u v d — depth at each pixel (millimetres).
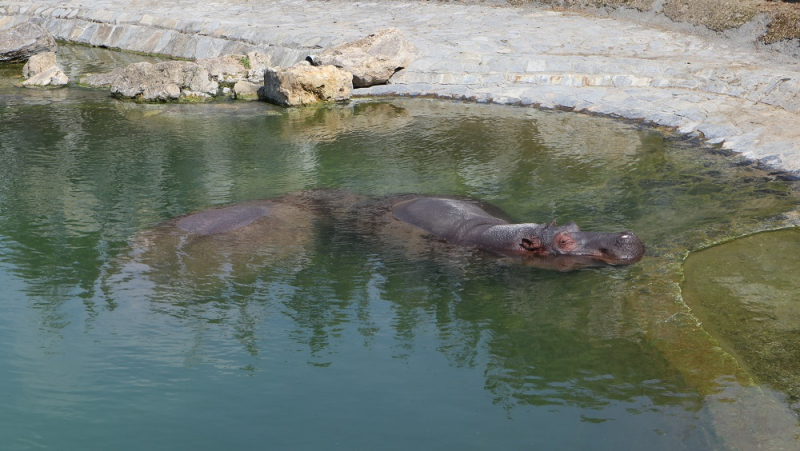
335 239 9984
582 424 6172
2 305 8227
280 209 10969
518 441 5945
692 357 7160
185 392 6629
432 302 8328
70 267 9164
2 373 6926
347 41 22578
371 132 16281
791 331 7734
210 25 26531
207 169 13383
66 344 7441
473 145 15000
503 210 11086
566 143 15062
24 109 18594
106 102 19672
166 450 5867
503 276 8938
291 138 15781
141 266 9180
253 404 6453
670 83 18500
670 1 24094
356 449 5859
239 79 21828
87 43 29406
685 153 14203
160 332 7668
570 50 21297
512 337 7594
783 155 13469
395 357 7211
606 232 9734
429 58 21312
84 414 6320
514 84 19719
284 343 7469
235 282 8766
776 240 10023
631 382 6785
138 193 11969
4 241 9922
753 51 20344
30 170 13242
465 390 6664
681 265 9242
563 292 8539
